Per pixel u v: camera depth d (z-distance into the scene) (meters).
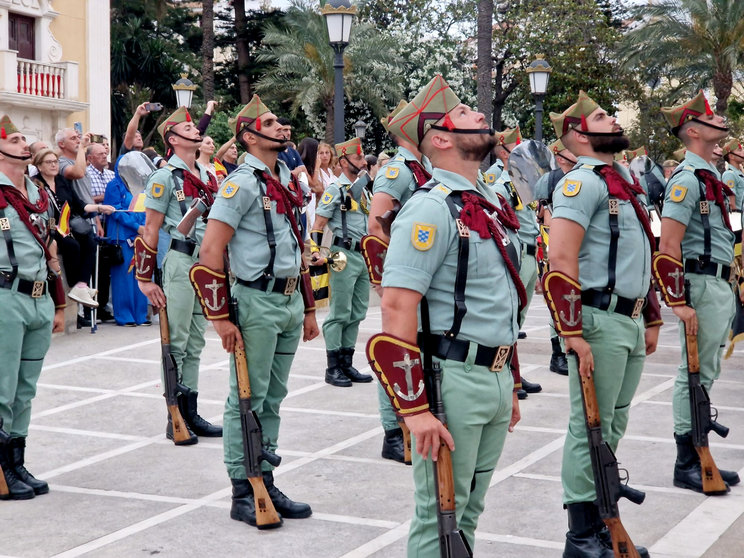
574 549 4.31
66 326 10.35
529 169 6.97
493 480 5.57
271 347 4.98
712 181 5.32
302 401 7.73
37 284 5.32
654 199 8.30
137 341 10.12
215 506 5.17
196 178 6.61
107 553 4.48
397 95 35.09
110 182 10.87
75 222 10.02
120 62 36.81
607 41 32.88
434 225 3.16
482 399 3.27
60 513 5.05
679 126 5.40
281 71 34.59
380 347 3.13
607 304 4.22
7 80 25.86
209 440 6.60
